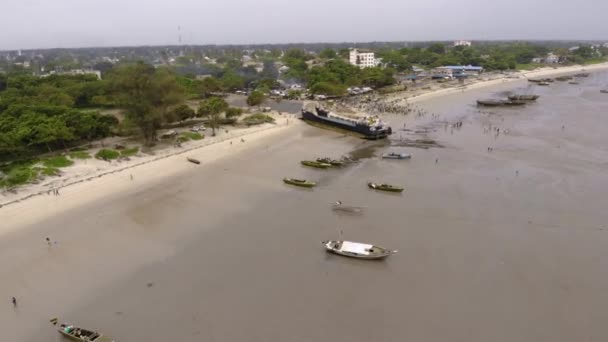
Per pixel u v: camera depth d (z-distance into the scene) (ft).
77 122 391.45
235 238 236.02
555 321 170.71
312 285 194.70
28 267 208.23
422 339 162.30
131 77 410.93
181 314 176.55
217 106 494.18
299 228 246.68
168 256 218.59
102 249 224.74
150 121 396.57
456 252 219.20
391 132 458.50
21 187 298.76
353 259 213.87
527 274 200.44
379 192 296.92
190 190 304.09
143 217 261.24
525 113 570.87
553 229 241.14
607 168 337.72
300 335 164.96
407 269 205.67
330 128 495.41
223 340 162.81
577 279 196.54
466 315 174.50
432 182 313.53
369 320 172.45
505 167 343.87
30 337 164.96
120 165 353.10
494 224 247.70
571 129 470.80
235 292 190.19
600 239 230.27
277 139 447.42
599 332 164.66
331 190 302.25
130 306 181.37
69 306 181.68
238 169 349.41
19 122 384.47
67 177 321.73
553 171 332.39
